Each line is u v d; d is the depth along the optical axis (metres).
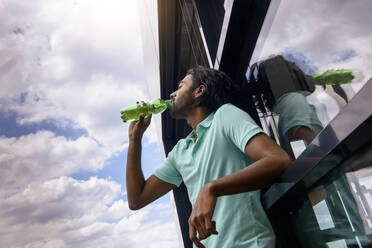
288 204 0.97
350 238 0.68
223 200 0.85
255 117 1.23
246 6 1.15
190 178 1.00
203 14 1.55
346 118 0.46
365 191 0.58
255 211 0.84
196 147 1.01
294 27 0.82
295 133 0.90
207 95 1.17
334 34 0.64
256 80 1.16
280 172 0.70
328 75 0.68
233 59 1.29
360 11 0.55
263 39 1.05
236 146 0.91
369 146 0.52
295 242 0.96
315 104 0.76
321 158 0.56
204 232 0.64
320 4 0.68
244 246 0.79
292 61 0.86
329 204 0.74
